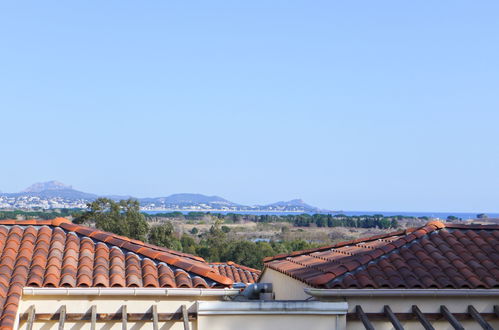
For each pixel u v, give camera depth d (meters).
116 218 57.38
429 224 13.64
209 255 55.69
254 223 164.00
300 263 15.03
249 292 13.45
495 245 12.95
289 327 11.01
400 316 11.20
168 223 60.50
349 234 115.75
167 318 10.73
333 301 11.17
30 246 11.94
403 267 11.80
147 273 11.14
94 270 11.18
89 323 10.55
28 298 10.38
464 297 11.38
